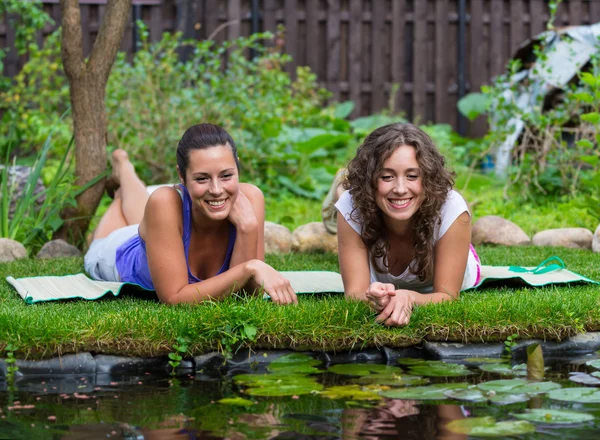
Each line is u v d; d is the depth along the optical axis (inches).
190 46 373.7
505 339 111.4
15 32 354.9
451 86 396.8
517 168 276.8
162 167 294.2
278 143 311.9
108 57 200.5
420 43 391.9
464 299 122.7
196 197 116.7
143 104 293.4
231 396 88.7
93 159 203.5
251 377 97.3
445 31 392.5
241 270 119.7
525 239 212.4
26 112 322.3
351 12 389.7
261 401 86.5
